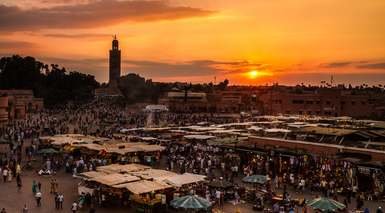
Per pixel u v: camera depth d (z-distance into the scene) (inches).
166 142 2412.6
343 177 1619.1
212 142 2175.2
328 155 1776.6
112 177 1380.4
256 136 2181.3
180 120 4453.7
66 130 3329.2
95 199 1411.2
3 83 7687.0
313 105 5433.1
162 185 1316.4
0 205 1375.5
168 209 1347.2
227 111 6889.8
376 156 1649.9
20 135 2721.5
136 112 6008.9
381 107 5265.8
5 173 1734.7
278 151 1911.9
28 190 1585.9
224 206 1406.3
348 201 1472.7
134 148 2010.3
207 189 1445.6
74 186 1651.1
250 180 1424.7
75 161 1967.3
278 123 2773.1
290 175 1689.2
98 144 2129.7
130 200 1387.8
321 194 1553.9
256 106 6673.2
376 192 1526.8
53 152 1998.0
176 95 6983.3
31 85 7731.3
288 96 5575.8
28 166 1945.1
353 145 1819.6
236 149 2074.3
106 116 4825.3
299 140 1996.8
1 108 3949.3
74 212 1291.8
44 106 7214.6
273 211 1304.1
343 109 5324.8
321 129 2081.7
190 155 2121.1
